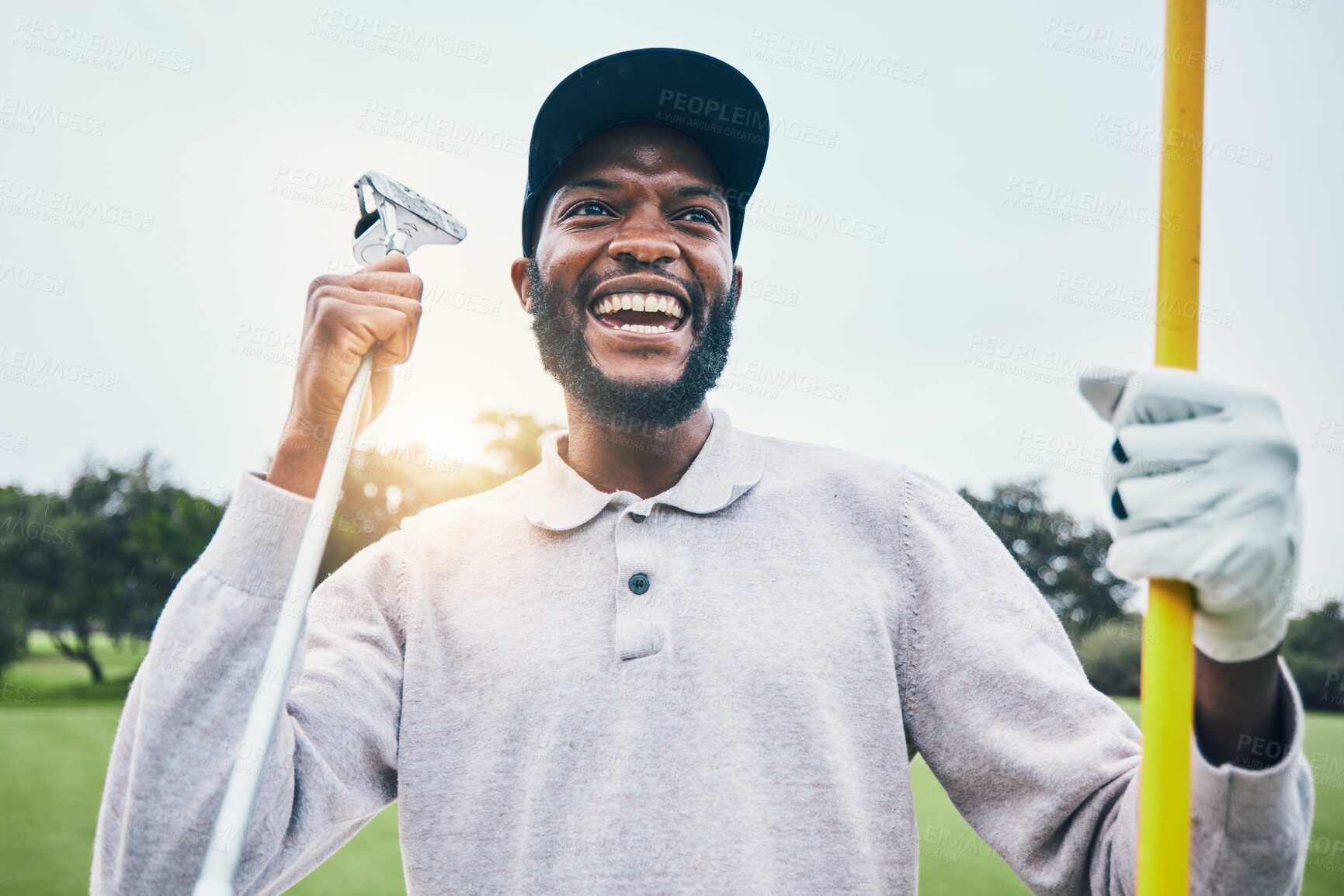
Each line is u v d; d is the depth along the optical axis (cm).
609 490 162
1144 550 97
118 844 125
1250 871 107
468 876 131
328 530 131
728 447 159
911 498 152
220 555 130
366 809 141
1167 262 104
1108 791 120
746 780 128
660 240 160
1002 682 134
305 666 142
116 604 2711
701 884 123
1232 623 99
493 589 148
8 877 730
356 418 135
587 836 127
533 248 183
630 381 157
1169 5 106
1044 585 2294
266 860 126
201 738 124
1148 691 100
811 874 125
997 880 709
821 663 136
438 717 141
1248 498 94
